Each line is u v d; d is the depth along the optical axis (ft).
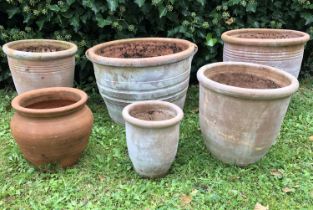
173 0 10.89
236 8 11.90
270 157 8.73
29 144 7.73
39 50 10.94
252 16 12.50
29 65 9.69
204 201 7.37
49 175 8.16
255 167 8.34
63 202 7.39
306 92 12.46
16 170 8.38
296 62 10.36
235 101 7.23
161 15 10.91
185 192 7.63
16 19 11.97
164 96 9.43
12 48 10.39
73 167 8.46
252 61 10.13
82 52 11.78
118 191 7.69
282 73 8.26
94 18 11.14
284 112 7.63
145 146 7.47
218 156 8.46
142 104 8.18
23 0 10.91
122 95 9.32
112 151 9.05
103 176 8.18
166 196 7.54
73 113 7.95
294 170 8.30
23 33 11.49
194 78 13.21
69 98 8.74
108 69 9.04
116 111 9.96
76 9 11.10
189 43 10.11
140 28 11.93
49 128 7.63
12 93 12.37
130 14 11.42
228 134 7.73
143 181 8.00
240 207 7.27
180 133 9.78
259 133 7.57
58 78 10.02
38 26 11.53
